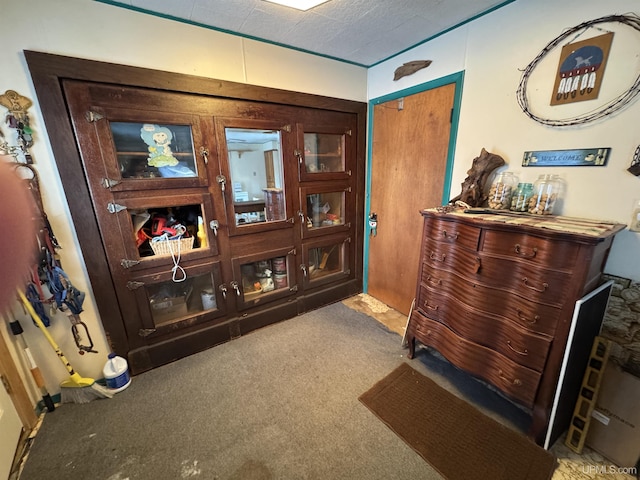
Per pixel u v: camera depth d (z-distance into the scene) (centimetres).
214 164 195
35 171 149
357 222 284
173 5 156
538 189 157
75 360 176
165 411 166
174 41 169
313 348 218
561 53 144
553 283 125
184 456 141
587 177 143
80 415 164
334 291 287
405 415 161
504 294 144
